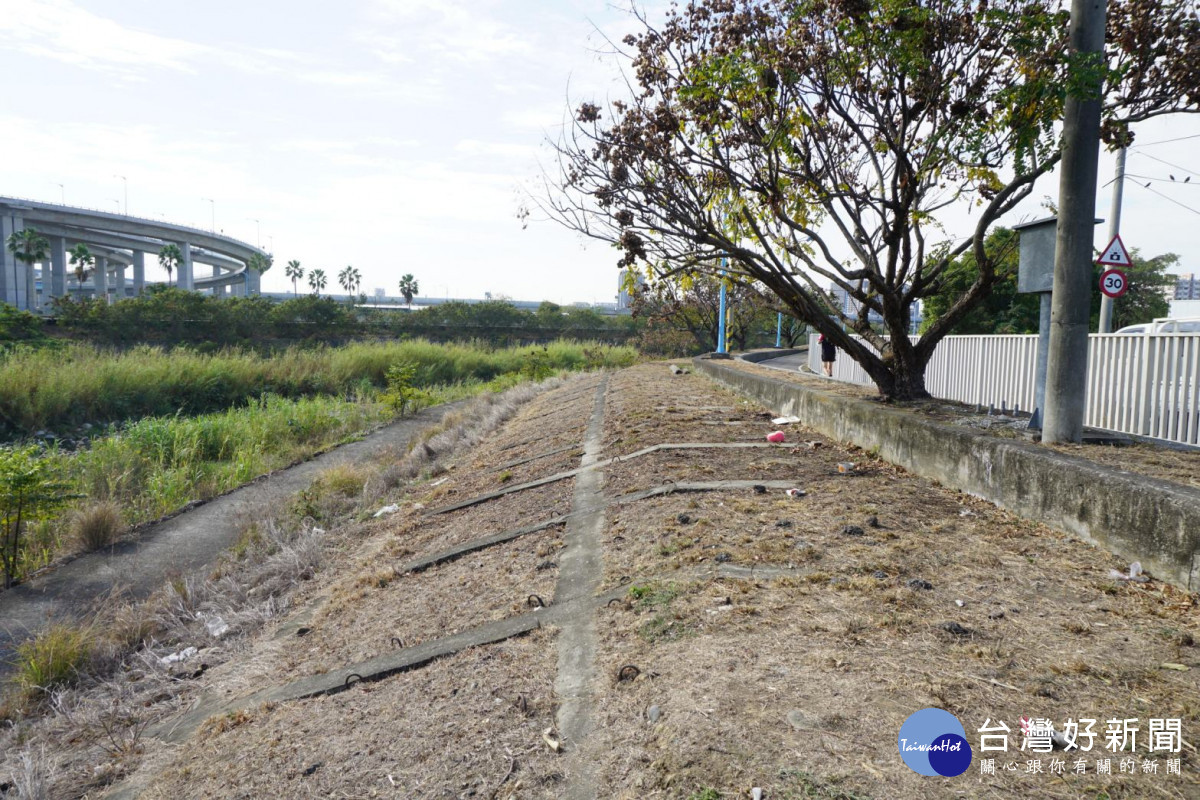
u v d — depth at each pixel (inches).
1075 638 128.1
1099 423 344.2
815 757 98.1
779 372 655.8
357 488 425.1
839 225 350.6
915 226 316.5
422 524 313.1
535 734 122.4
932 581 157.5
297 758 138.8
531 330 2103.8
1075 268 223.0
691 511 220.4
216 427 630.5
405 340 1700.3
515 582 200.2
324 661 187.6
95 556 339.9
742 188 313.1
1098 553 166.4
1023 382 437.1
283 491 456.1
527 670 145.9
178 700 191.0
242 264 4411.9
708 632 141.6
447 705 140.9
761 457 290.4
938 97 269.6
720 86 284.4
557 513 257.0
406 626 193.6
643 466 291.9
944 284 343.9
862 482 243.4
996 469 208.8
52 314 1685.5
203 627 243.4
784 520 202.7
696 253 319.0
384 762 127.6
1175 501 147.3
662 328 1630.2
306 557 291.3
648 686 126.3
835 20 281.9
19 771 160.9
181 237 3513.8
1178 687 109.7
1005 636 130.3
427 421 766.5
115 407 786.2
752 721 108.3
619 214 312.0
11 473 326.3
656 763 104.1
